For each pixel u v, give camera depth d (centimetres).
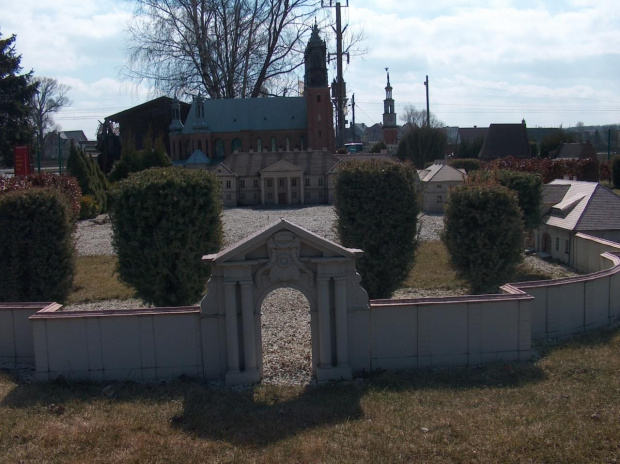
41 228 1839
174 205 1717
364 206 1900
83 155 5359
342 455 885
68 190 3825
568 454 855
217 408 1088
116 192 1747
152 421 1026
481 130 13162
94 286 2406
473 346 1328
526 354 1343
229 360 1231
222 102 9100
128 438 949
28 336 1416
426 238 3472
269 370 1319
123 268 1764
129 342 1273
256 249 1224
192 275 1748
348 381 1240
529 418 988
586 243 2431
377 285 1944
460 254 2020
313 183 6456
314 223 4334
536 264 2678
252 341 1228
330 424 1009
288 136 9031
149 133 7944
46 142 13250
